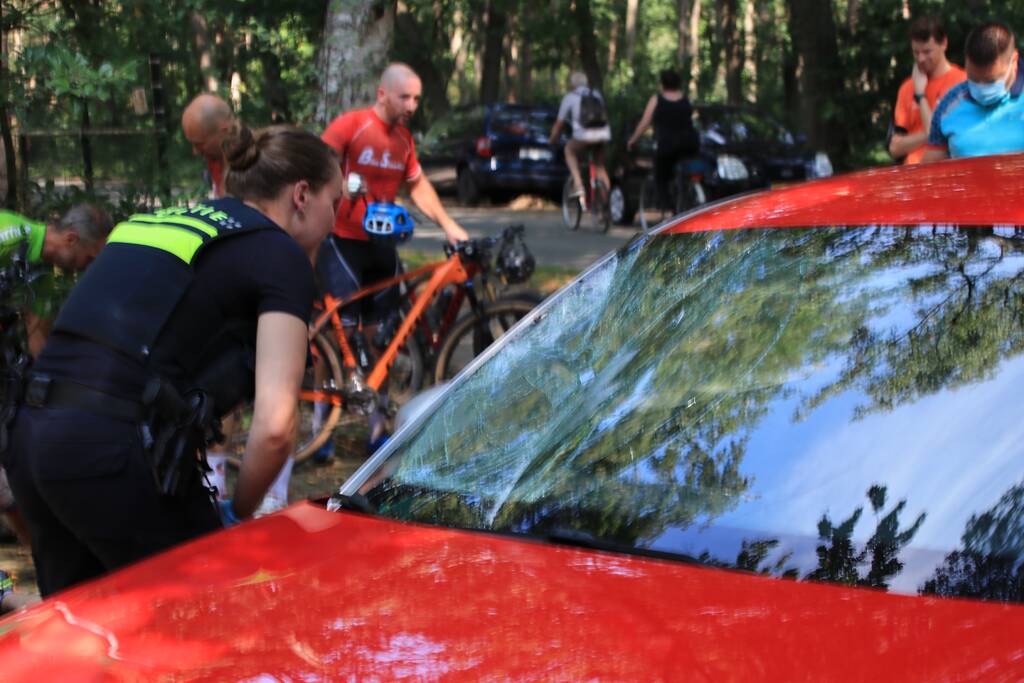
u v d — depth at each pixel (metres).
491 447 2.70
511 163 20.84
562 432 2.63
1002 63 5.83
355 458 6.61
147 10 6.74
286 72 9.80
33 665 2.04
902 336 2.41
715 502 2.28
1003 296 2.38
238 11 8.98
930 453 2.20
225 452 5.12
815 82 22.88
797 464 2.29
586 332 2.92
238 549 2.39
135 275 2.92
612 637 1.87
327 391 6.30
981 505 2.09
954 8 19.59
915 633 1.80
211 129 4.93
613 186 17.97
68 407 2.87
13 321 3.46
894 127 7.46
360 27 9.48
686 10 46.09
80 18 6.55
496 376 2.94
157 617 2.12
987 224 2.55
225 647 1.98
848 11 29.05
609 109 27.19
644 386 2.65
